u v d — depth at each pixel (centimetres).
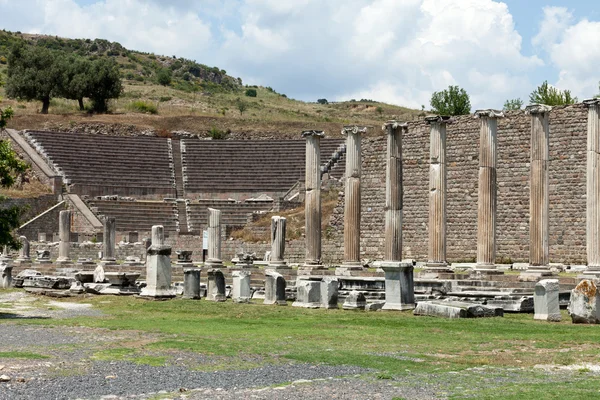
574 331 2483
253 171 9462
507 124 5969
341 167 8712
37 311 3312
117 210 8138
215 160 9694
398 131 3950
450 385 1664
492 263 3984
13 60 12200
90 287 4178
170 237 7369
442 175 4122
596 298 2725
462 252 6150
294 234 6956
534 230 3831
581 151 5616
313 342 2275
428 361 1952
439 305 2983
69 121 10719
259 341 2284
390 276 3262
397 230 3919
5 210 3212
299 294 3422
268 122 11081
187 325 2709
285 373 1795
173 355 2017
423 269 4578
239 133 10694
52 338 2350
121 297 3919
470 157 6141
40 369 1800
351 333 2480
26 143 9281
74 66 11994
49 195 8350
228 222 8231
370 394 1575
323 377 1753
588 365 1898
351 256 4338
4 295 4156
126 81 16412
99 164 9288
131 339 2320
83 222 7869
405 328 2609
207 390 1617
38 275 4856
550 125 5744
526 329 2550
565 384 1664
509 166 5944
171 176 9469
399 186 3931
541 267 3800
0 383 1645
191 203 8431
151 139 9981
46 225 7912
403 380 1720
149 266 3809
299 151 9619
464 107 9994
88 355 2008
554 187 5703
